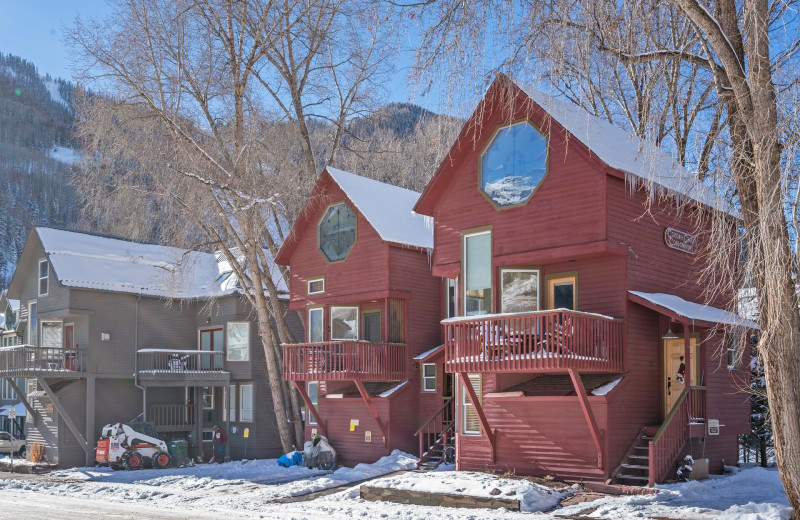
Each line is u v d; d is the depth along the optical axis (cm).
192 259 3944
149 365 3600
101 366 3469
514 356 1905
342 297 2880
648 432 1991
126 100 2994
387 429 2694
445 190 2323
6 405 4384
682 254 2220
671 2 1377
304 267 3056
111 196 3047
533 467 2039
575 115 2134
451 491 1814
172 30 3042
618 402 1948
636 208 2058
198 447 3481
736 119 1367
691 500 1670
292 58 3369
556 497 1775
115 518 1595
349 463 2811
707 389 2073
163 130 3041
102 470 3066
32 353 3469
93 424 3391
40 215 13888
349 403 2842
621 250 1977
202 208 3080
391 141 3825
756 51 1247
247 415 3538
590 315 1884
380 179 4053
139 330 3625
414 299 2830
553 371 1895
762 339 1277
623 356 1980
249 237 3095
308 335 3017
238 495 2130
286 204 3266
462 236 2255
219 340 3706
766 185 1203
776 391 1273
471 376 2298
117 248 3938
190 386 3547
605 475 1883
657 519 1477
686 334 1909
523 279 2145
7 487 2416
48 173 16262
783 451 1268
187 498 2073
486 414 2158
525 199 2117
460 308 2231
